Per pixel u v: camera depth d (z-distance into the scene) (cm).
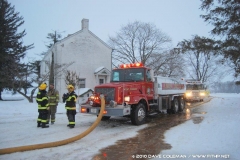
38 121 816
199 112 1282
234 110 1288
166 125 882
